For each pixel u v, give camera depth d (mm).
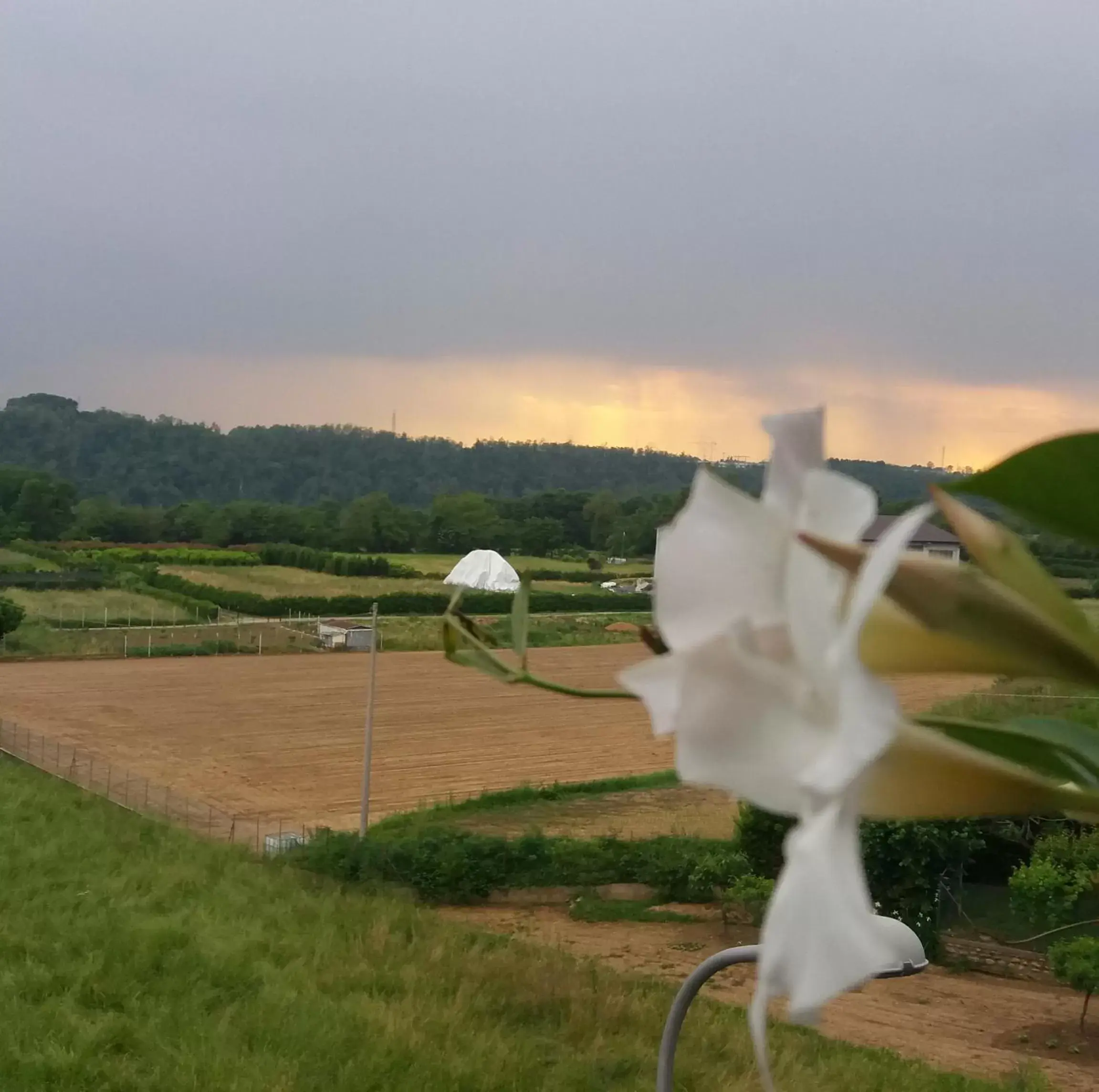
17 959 12617
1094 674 753
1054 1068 15078
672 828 30234
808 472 704
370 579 97062
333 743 42375
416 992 13359
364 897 19797
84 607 76062
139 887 16750
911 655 797
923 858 19109
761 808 657
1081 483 774
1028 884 17375
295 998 12250
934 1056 15328
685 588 744
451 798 33781
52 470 151500
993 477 782
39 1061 9547
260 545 111188
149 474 155750
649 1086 11211
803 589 682
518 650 982
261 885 18625
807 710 681
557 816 32000
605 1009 13586
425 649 71938
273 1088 9594
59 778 31203
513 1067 11047
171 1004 11664
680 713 706
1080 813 785
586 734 46312
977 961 19188
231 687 54969
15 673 57438
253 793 33781
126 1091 9445
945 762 760
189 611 79188
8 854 17750
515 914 22641
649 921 22234
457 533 110062
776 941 581
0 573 83250
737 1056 12477
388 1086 10000
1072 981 16328
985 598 747
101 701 49688
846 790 614
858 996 17922
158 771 36156
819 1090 11664
